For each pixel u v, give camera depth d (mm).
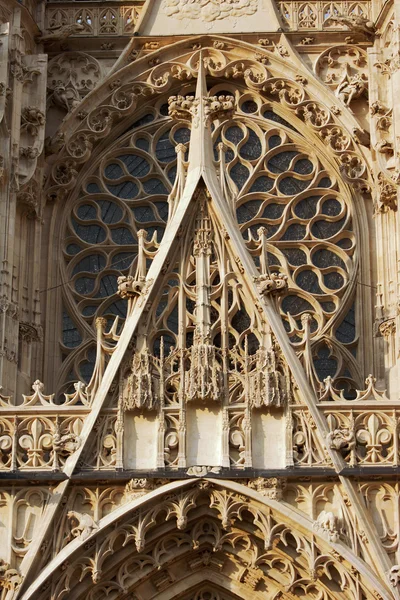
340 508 52438
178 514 52531
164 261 55844
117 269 61438
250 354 55188
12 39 60688
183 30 63906
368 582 51062
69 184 61875
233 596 53875
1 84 59188
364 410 53500
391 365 57469
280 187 62438
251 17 64062
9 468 52875
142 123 63812
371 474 52406
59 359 59812
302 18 64125
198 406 53844
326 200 62156
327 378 54562
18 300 58250
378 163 59812
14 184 58906
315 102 62688
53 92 62969
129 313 55344
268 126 63250
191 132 59562
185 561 53812
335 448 52781
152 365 54375
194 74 63531
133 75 63625
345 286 60375
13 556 51969
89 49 64000
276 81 63125
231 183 58750
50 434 53438
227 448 53094
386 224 59812
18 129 59719
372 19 63406
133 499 52406
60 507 52656
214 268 56062
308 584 52562
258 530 52938
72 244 61875
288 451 52906
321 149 62594
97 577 51969
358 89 62469
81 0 64375
